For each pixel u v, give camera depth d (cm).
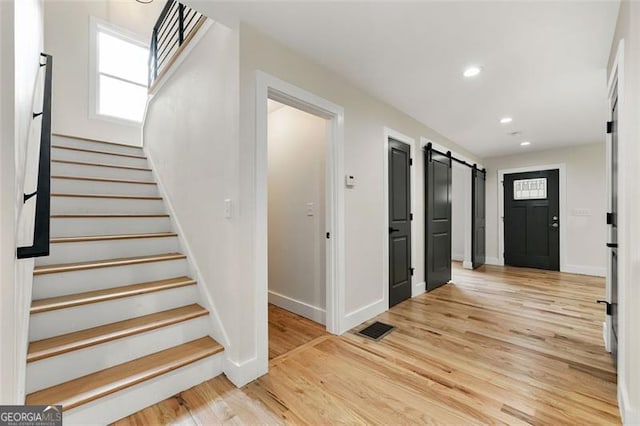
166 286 211
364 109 282
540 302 341
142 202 289
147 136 357
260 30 189
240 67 179
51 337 162
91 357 159
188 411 155
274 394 169
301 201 301
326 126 256
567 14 171
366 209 286
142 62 444
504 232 578
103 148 342
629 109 146
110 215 251
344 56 220
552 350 221
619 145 160
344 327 257
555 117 354
